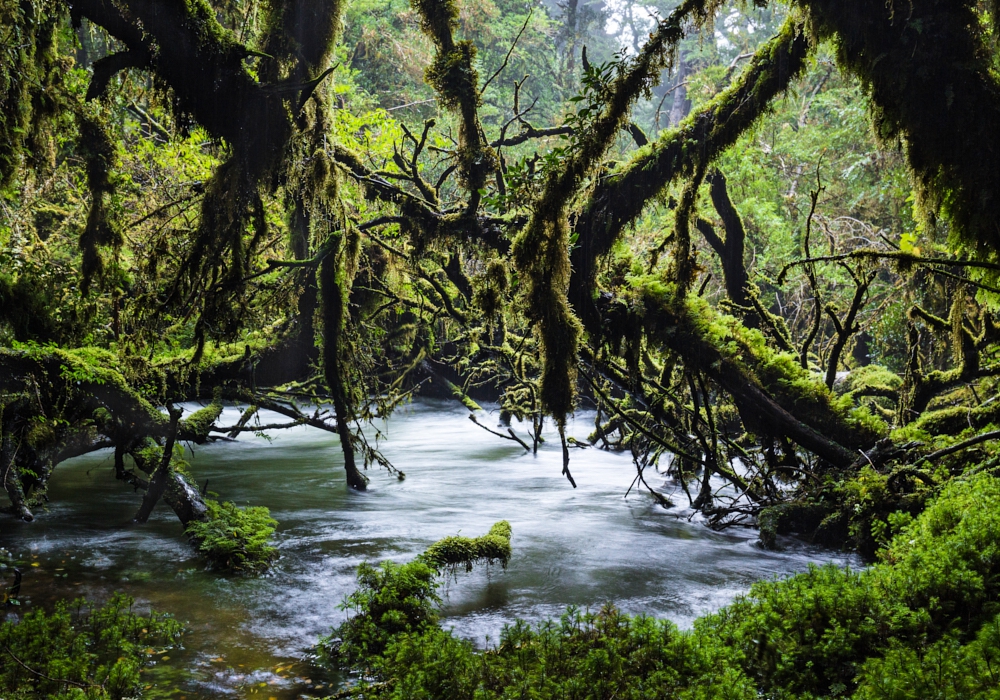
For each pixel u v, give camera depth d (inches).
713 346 442.9
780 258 809.5
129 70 431.8
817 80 1011.3
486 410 910.4
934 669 177.2
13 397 416.5
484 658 213.0
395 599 281.0
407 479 557.6
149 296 452.1
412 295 615.5
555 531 423.8
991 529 251.9
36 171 467.8
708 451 465.1
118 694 223.5
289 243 538.0
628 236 701.9
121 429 434.3
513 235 447.8
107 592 317.7
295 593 320.2
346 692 223.5
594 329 452.1
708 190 620.4
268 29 411.2
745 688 183.2
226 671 249.0
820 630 218.4
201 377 522.6
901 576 236.2
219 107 399.2
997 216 358.9
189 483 423.8
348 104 913.5
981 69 350.6
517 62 1315.2
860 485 391.5
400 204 487.5
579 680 195.6
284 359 560.7
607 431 653.3
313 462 612.7
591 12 1418.6
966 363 490.6
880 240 739.4
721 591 328.5
